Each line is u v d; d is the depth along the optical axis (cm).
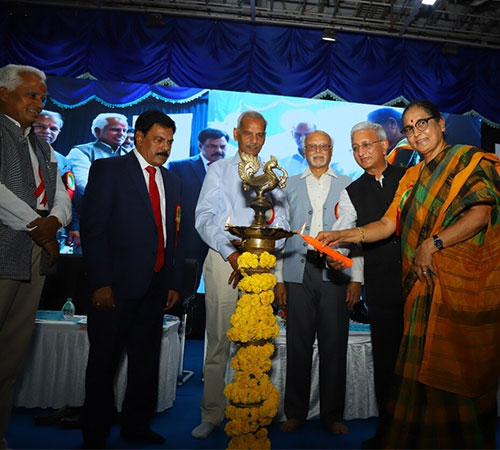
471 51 741
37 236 180
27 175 189
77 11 707
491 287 162
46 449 206
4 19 696
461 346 157
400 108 675
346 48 721
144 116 228
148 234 218
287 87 702
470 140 705
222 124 656
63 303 353
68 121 654
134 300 212
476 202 161
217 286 242
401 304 238
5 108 193
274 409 143
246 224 243
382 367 237
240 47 707
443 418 157
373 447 213
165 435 238
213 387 243
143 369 224
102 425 202
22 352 193
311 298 256
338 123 664
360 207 257
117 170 220
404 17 728
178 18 712
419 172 193
